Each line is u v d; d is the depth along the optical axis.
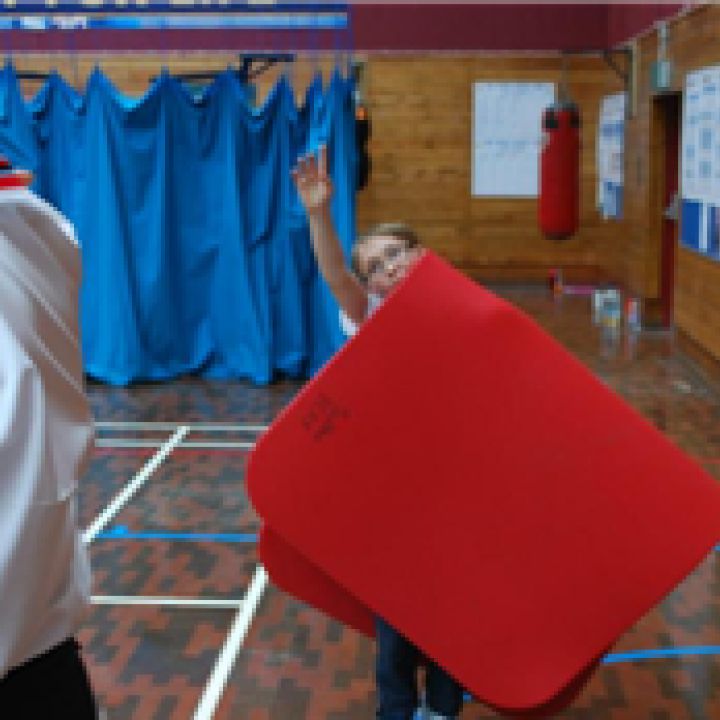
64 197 7.68
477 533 2.17
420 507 2.17
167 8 7.27
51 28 7.23
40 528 1.21
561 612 2.18
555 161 10.91
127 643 3.55
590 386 2.18
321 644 3.53
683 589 3.99
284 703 3.13
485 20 12.30
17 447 1.20
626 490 2.16
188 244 7.76
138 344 7.69
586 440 2.17
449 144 12.52
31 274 1.41
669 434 6.13
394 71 12.38
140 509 4.94
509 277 12.73
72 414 1.44
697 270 7.78
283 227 7.59
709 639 3.57
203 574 4.16
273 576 2.48
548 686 2.18
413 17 12.30
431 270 2.19
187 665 3.38
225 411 6.84
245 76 8.67
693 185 7.89
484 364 2.17
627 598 2.17
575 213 11.09
